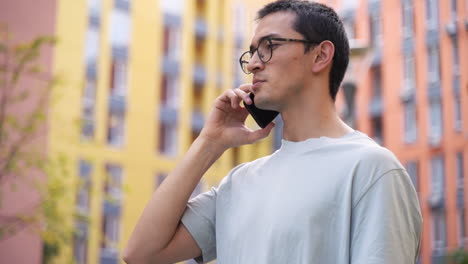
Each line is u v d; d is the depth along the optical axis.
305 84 1.53
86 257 17.58
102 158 18.75
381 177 1.38
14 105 9.98
